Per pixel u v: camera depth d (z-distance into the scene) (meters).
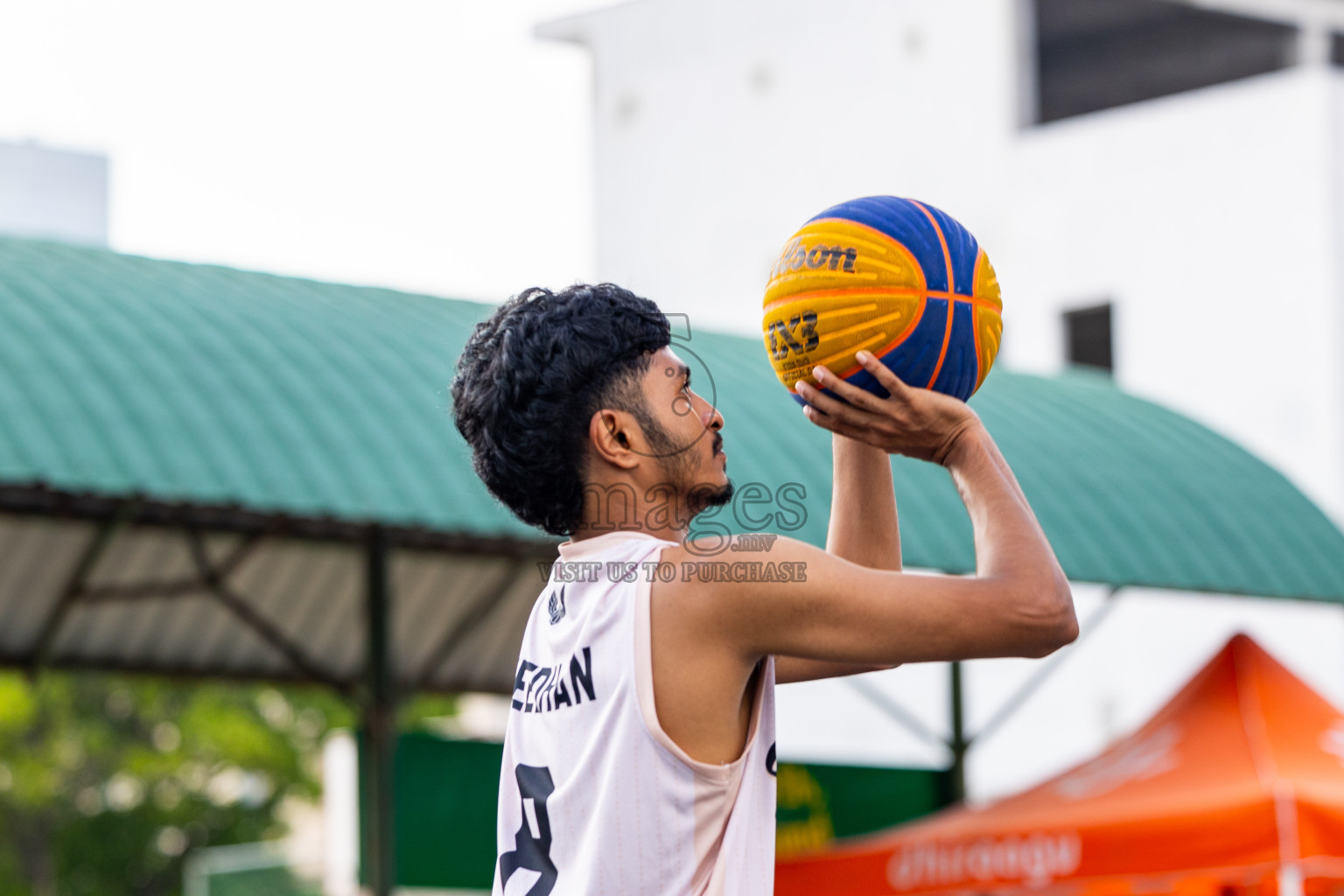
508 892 4.37
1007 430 18.86
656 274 49.78
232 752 50.28
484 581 22.27
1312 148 38.44
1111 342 41.19
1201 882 17.41
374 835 16.66
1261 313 38.69
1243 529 18.53
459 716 52.06
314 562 20.56
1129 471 18.78
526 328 4.43
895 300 4.63
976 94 44.00
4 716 47.09
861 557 4.93
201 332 14.77
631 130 50.56
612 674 4.14
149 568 19.27
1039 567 4.13
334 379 14.71
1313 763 14.09
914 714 38.75
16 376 12.97
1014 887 14.80
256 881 31.95
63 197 51.53
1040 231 41.97
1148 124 40.72
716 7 49.22
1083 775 15.75
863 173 46.16
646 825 4.04
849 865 16.09
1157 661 37.22
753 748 4.16
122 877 52.25
